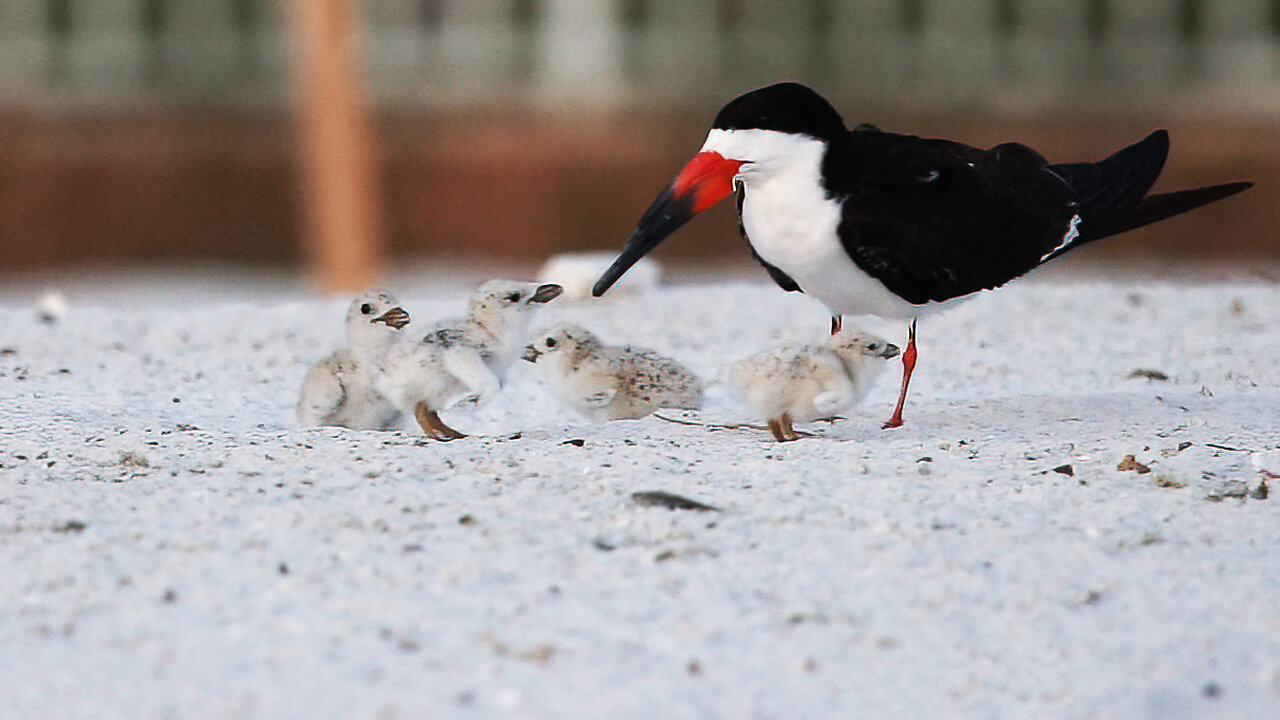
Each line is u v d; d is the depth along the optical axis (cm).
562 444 1042
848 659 691
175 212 3447
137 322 1723
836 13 3697
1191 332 1638
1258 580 780
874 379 1169
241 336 1645
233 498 898
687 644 700
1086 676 679
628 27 3656
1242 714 653
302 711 640
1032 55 3694
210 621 718
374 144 3400
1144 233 3378
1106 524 866
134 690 657
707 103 3522
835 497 909
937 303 1122
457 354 1095
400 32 3656
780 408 1105
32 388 1339
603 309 1830
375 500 892
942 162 1116
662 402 1213
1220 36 3697
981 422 1171
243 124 3456
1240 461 1007
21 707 644
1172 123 3438
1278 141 3412
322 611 729
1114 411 1208
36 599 743
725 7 3678
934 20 3694
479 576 772
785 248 1092
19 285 3198
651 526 848
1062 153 3453
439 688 658
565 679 667
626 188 3409
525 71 3659
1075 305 1788
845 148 1083
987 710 652
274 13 3656
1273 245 3400
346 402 1158
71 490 920
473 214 3416
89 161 3438
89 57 3697
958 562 799
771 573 781
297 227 3428
